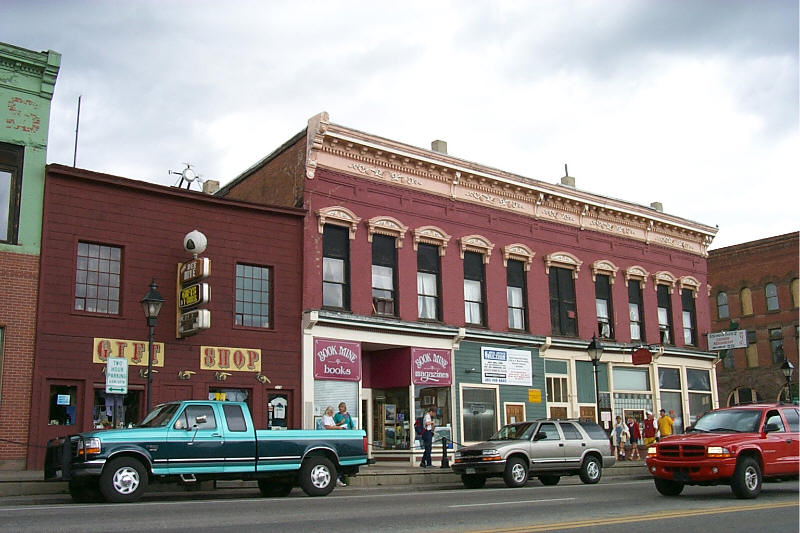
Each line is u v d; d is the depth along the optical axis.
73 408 20.03
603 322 32.88
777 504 13.98
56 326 19.97
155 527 10.57
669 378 34.88
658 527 10.98
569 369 30.94
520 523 11.38
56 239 20.41
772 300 53.03
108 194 21.45
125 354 20.88
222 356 22.50
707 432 16.70
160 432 14.98
